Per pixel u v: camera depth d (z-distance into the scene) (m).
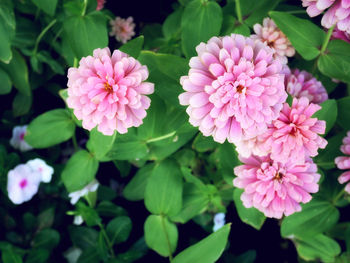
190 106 0.19
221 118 0.19
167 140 0.26
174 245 0.29
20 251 0.30
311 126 0.21
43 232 0.32
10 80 0.31
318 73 0.30
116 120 0.20
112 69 0.19
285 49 0.26
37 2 0.25
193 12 0.24
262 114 0.19
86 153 0.28
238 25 0.26
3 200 0.32
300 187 0.23
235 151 0.26
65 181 0.28
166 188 0.28
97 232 0.32
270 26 0.26
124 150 0.27
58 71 0.32
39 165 0.30
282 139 0.21
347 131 0.27
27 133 0.29
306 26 0.24
